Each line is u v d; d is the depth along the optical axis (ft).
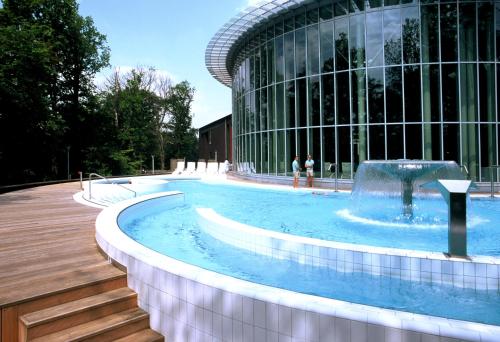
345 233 26.99
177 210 39.24
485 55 50.06
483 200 41.42
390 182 32.94
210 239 26.23
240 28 65.36
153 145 154.51
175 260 14.89
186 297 13.16
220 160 130.62
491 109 50.31
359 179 34.58
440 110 50.29
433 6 50.19
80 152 109.09
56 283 14.76
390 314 9.70
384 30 52.08
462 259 16.05
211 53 77.30
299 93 59.62
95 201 40.88
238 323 11.70
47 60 79.56
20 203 38.86
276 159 63.87
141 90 141.08
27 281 14.97
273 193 52.54
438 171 31.37
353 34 53.93
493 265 15.43
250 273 18.79
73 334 13.01
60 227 25.93
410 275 16.71
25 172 88.43
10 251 19.48
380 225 29.55
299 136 59.72
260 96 68.08
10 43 73.20
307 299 10.80
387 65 52.01
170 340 13.87
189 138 171.94
